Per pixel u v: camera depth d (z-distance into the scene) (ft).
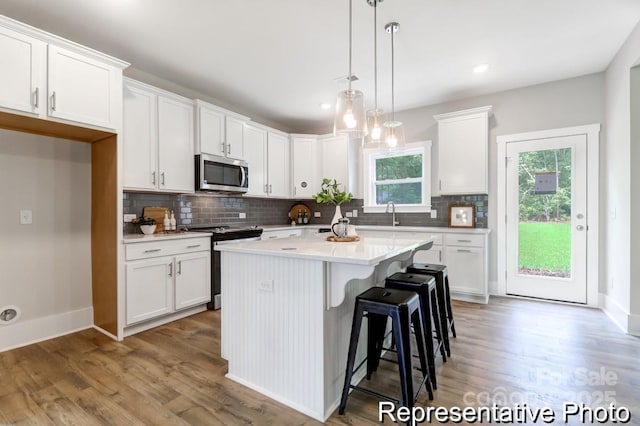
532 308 11.22
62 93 7.59
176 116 11.00
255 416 5.56
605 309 10.91
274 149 15.31
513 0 7.25
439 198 14.14
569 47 9.40
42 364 7.30
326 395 5.64
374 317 6.71
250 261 6.50
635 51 8.39
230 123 12.85
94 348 8.16
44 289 8.84
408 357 5.25
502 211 12.82
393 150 8.72
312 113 15.55
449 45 9.23
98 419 5.40
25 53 7.04
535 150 12.19
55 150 9.05
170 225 11.48
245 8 7.47
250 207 15.55
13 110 6.88
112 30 8.36
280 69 10.72
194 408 5.75
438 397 6.02
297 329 5.85
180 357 7.68
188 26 8.19
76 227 9.46
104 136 8.98
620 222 9.64
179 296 10.11
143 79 10.91
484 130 12.33
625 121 9.19
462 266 12.25
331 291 5.61
